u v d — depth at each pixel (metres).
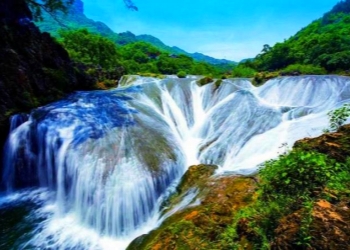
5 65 11.25
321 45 29.50
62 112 11.15
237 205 5.41
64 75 15.20
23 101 11.25
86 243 6.82
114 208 7.35
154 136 10.17
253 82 17.81
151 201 7.86
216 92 15.04
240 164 8.81
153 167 8.45
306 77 14.75
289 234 2.90
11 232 7.09
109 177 7.87
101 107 12.18
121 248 6.69
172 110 13.73
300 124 9.75
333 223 2.63
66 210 8.17
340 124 5.97
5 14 13.35
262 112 11.45
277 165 4.29
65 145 9.13
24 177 9.77
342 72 23.98
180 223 5.16
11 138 10.01
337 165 3.81
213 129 11.81
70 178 8.61
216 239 4.45
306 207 3.07
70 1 19.03
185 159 9.85
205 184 7.19
